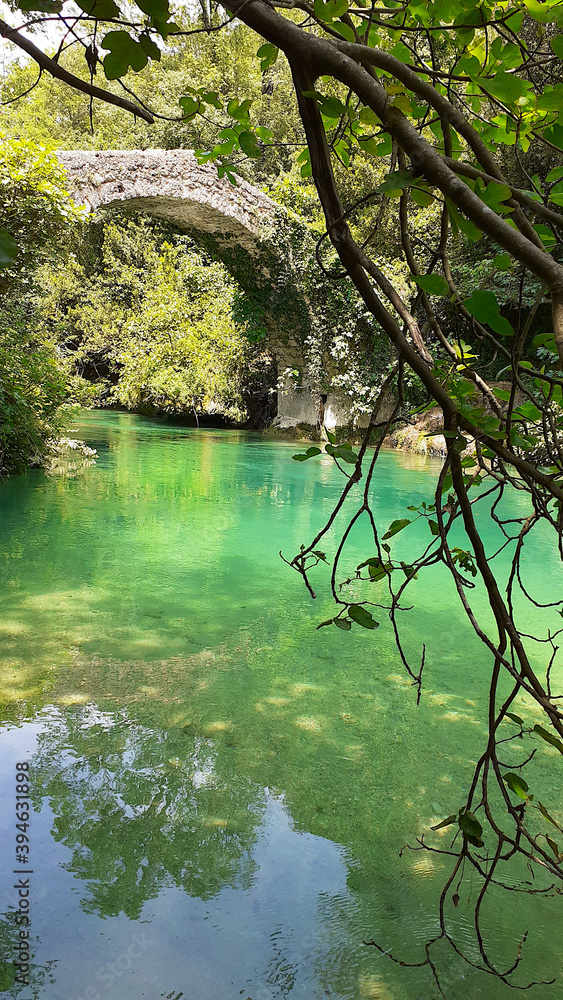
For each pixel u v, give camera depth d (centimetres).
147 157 1209
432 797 208
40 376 789
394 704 274
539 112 93
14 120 1598
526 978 142
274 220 1345
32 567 435
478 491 844
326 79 131
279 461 1066
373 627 89
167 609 371
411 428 1291
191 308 1730
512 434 79
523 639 361
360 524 618
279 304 1438
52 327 1802
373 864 176
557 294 55
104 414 1850
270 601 397
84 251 1919
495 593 75
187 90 102
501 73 76
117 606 371
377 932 153
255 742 236
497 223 59
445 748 240
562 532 79
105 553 480
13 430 753
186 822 188
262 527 589
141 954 142
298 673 299
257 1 71
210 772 214
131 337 1786
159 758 220
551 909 165
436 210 830
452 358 87
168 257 1864
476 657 333
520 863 182
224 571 452
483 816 201
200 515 628
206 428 1636
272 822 191
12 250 62
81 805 192
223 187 1292
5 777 203
